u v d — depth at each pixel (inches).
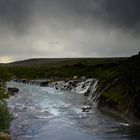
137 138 1507.1
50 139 1467.8
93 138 1504.7
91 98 2920.8
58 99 3061.0
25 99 2984.7
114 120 1948.8
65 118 2014.0
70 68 5674.2
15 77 6673.2
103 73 3430.1
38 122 1851.6
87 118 2020.2
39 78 6141.7
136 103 1921.8
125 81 2413.9
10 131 1577.3
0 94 1563.7
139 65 2522.1
